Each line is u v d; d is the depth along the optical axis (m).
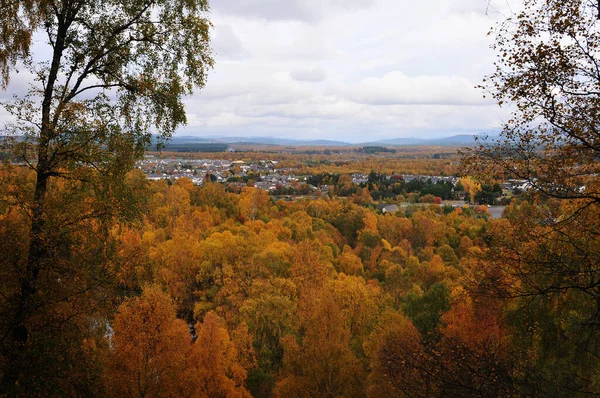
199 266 49.66
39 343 10.01
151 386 18.91
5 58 10.21
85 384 10.84
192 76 11.59
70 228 10.28
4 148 9.64
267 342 35.00
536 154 9.27
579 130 8.58
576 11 8.39
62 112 9.69
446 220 88.62
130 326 18.94
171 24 11.09
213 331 24.94
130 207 11.12
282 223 78.62
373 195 146.50
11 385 9.58
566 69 8.58
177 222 67.44
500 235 11.05
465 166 9.89
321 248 58.66
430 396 11.87
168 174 180.62
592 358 12.95
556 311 14.14
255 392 29.41
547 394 10.82
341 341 25.41
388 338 21.61
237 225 77.88
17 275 10.27
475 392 10.59
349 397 23.23
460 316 21.94
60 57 10.52
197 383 20.94
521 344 15.97
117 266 11.58
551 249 9.83
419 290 38.34
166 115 11.44
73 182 10.55
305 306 38.12
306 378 23.58
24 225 10.49
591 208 9.36
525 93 8.95
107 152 10.23
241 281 44.06
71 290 10.77
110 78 11.16
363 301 33.28
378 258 66.75
